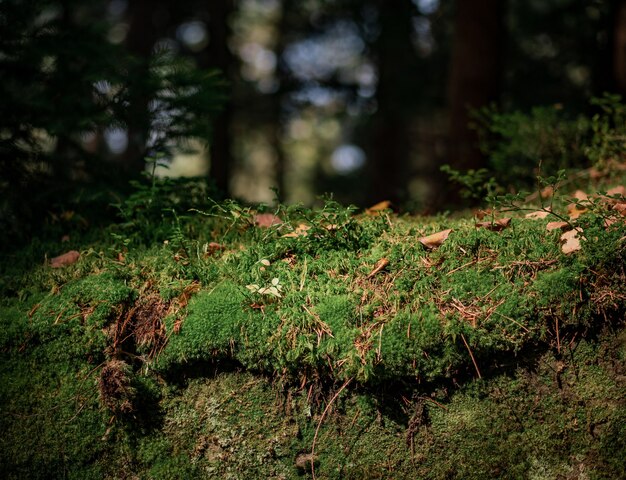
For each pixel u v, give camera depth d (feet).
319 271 8.03
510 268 7.52
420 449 7.23
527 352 7.17
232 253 8.63
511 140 14.57
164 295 7.97
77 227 11.00
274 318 7.43
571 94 29.78
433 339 7.04
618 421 7.06
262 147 60.23
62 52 11.49
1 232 10.73
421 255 8.00
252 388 7.59
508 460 7.14
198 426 7.67
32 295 8.60
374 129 38.50
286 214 8.98
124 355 7.88
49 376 7.99
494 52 19.76
